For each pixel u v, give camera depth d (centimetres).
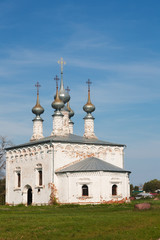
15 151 7475
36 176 6856
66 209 5219
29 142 7581
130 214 4041
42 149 6775
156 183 18650
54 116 7312
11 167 7562
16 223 3494
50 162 6562
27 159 7138
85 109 7662
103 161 6588
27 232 3088
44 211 4934
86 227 3247
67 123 7675
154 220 3497
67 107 8294
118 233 2995
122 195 6391
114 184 6328
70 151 6738
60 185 6444
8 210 5266
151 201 6831
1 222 3575
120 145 7325
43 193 6656
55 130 7269
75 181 6250
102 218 3697
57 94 7400
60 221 3569
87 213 4375
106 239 2816
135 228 3159
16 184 7400
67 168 6488
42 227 3266
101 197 6150
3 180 10281
